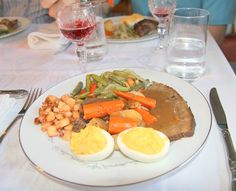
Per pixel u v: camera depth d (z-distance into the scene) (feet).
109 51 4.37
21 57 4.41
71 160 2.12
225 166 2.07
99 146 2.11
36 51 4.58
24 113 2.77
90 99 2.73
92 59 4.10
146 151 2.03
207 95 2.99
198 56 3.37
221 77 3.33
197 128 2.30
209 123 2.33
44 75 3.78
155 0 4.09
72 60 4.18
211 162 2.12
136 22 4.95
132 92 2.81
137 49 4.37
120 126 2.28
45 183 2.06
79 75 3.31
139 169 1.98
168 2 4.10
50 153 2.20
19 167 2.23
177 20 3.37
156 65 3.79
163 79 3.11
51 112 2.51
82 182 1.90
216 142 2.31
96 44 4.07
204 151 2.23
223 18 5.75
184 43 3.41
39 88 3.43
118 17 5.40
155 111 2.52
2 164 2.27
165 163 2.01
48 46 4.56
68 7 3.72
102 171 1.99
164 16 4.12
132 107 2.51
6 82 3.65
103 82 3.08
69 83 3.18
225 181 1.95
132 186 1.89
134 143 2.08
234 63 6.49
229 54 6.66
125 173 1.95
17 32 5.17
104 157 2.09
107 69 3.35
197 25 3.35
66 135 2.34
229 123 2.52
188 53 3.37
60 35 4.55
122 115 2.40
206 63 3.69
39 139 2.36
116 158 2.10
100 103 2.54
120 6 9.65
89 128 2.22
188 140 2.19
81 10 3.60
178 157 2.05
